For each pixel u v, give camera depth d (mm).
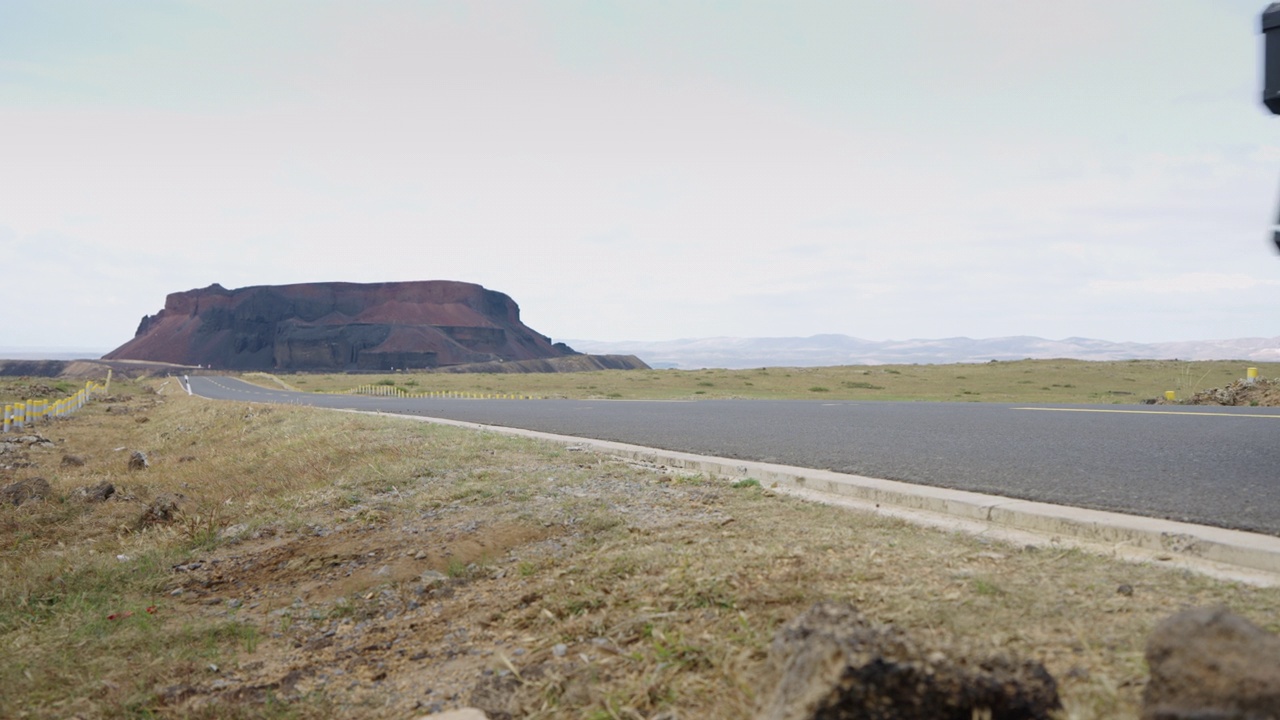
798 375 60094
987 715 1949
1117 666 2340
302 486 8758
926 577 3332
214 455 13570
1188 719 1790
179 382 87438
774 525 4652
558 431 11758
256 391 65000
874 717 1936
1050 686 2082
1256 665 1772
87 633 4531
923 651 2080
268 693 3529
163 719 3383
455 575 4801
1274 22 3693
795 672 2133
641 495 6152
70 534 7934
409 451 9602
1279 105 3627
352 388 70750
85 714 3496
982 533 4215
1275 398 14742
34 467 13844
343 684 3561
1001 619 2785
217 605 5051
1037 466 6348
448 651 3684
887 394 39500
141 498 9648
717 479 6617
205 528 7066
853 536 4184
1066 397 35031
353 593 4809
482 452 9188
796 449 8266
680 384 55438
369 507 6996
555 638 3443
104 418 25344
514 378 80250
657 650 2992
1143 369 50688
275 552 6082
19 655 4223
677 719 2557
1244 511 4297
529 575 4477
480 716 2949
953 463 6711
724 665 2762
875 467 6680
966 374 54188
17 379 46188
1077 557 3545
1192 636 1905
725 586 3490
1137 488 5164
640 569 3998
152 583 5637
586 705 2828
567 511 5836
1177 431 8586
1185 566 3416
